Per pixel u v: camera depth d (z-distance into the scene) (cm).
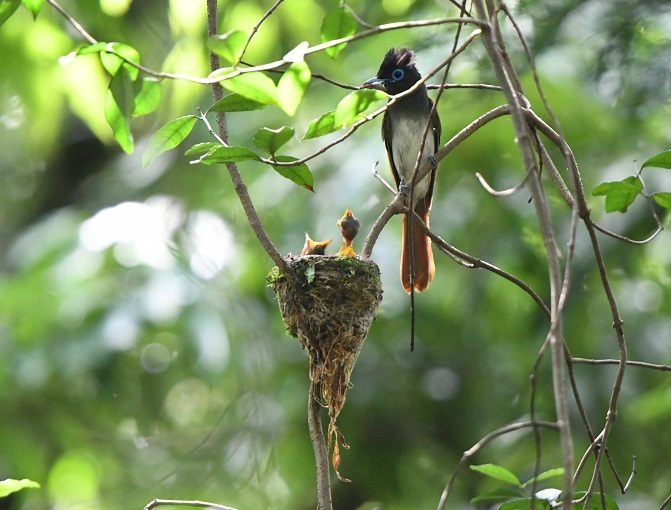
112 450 1379
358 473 1389
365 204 1279
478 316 1373
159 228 1330
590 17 1045
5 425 1345
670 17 1059
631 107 1001
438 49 1117
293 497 1355
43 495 1355
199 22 1054
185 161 1416
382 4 1245
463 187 1351
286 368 1380
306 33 1185
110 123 483
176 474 1341
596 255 527
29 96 1152
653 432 1202
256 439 1320
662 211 1121
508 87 450
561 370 392
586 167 1188
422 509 1354
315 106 1348
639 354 1238
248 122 1366
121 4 1091
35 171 1543
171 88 1190
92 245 1296
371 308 642
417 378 1415
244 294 1364
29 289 1261
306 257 645
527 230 1291
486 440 406
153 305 1237
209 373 1215
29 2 520
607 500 527
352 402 1388
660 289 1312
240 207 1387
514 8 1037
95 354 1205
